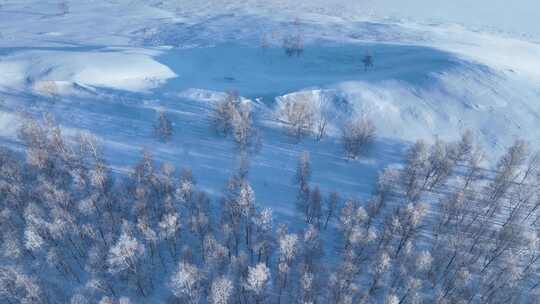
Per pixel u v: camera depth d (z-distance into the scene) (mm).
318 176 84375
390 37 187250
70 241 59188
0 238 58531
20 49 147125
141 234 59094
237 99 102750
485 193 74125
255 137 92875
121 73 123812
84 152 80125
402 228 59469
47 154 72750
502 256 59281
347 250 57500
